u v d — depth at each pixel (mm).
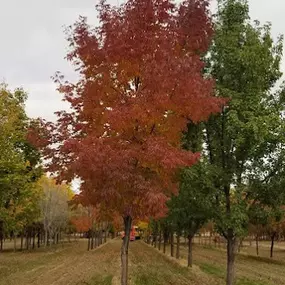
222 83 14523
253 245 86312
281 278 27094
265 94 14234
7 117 25062
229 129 12961
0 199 27781
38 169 32844
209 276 25781
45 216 55844
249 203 14484
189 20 11164
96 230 66688
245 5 14688
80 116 11438
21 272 27141
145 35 10539
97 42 11094
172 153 9945
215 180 14109
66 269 29266
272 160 13969
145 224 71938
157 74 9898
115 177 9641
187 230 32062
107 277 24344
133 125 10547
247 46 13938
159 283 22219
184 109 10508
